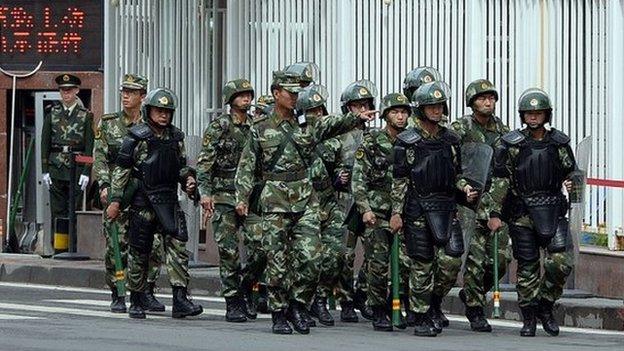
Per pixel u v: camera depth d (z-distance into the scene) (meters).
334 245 24.91
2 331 22.33
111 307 26.06
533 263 23.38
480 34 31.33
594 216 29.75
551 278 23.39
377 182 23.84
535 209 23.23
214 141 25.30
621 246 29.06
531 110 23.19
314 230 23.19
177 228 25.02
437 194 23.14
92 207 35.06
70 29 38.47
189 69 35.25
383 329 23.88
